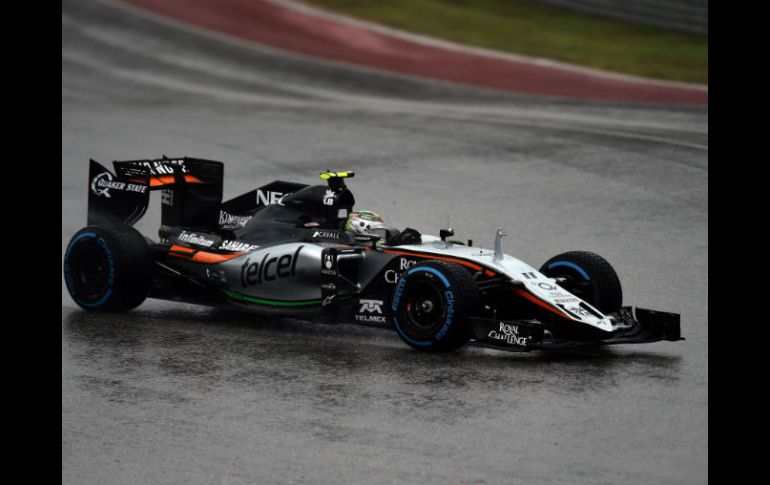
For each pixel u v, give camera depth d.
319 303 35.44
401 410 26.12
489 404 26.66
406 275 32.62
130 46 132.12
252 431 24.56
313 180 63.44
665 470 22.20
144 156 71.75
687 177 61.84
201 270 38.31
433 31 144.00
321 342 34.12
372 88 109.25
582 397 27.34
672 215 53.84
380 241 35.88
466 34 142.50
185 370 29.95
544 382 28.83
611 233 50.84
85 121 85.69
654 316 32.59
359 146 73.62
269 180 63.56
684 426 24.98
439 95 104.38
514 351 30.48
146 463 22.59
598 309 34.41
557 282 34.53
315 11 153.38
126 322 36.78
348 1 159.38
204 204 41.34
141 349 32.53
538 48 133.62
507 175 63.81
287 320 38.34
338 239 36.31
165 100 99.19
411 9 156.62
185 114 89.19
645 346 33.47
